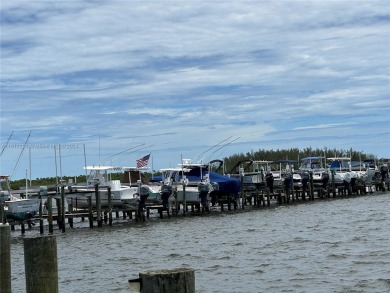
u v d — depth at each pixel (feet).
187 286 24.95
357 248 87.20
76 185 161.38
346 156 285.84
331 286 62.95
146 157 179.11
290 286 64.34
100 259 94.12
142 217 160.15
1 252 40.11
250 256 86.84
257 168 228.43
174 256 92.22
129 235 128.77
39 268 33.91
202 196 174.60
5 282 40.24
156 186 174.70
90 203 146.72
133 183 177.88
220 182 184.55
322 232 112.37
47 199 140.77
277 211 178.50
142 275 25.21
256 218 156.97
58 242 121.39
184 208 172.76
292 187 213.05
